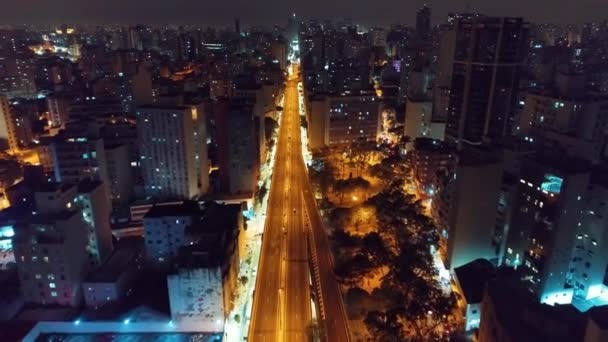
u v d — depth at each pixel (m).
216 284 145.75
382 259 173.00
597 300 147.12
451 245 170.25
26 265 155.88
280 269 181.75
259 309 158.50
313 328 144.12
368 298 153.62
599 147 195.75
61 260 154.75
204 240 159.62
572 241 142.38
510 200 166.12
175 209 184.50
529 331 100.81
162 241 178.88
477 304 143.75
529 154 166.88
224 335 148.12
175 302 147.88
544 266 144.50
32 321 152.25
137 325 151.38
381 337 132.25
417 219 196.00
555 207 140.00
